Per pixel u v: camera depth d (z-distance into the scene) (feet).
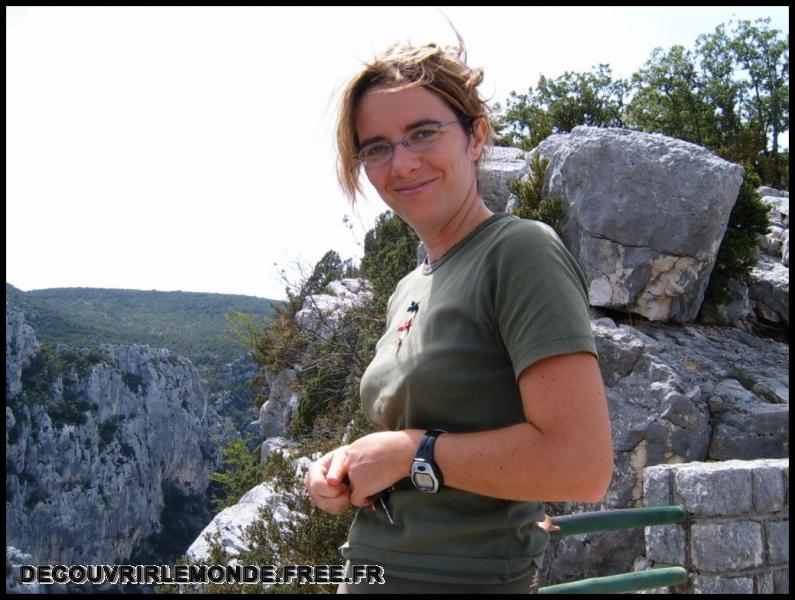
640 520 10.25
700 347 31.50
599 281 31.96
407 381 6.04
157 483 193.16
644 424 26.96
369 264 67.62
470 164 6.72
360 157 6.75
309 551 25.35
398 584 5.90
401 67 6.44
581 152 32.37
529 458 5.18
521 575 5.87
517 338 5.40
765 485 15.52
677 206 31.17
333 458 6.53
